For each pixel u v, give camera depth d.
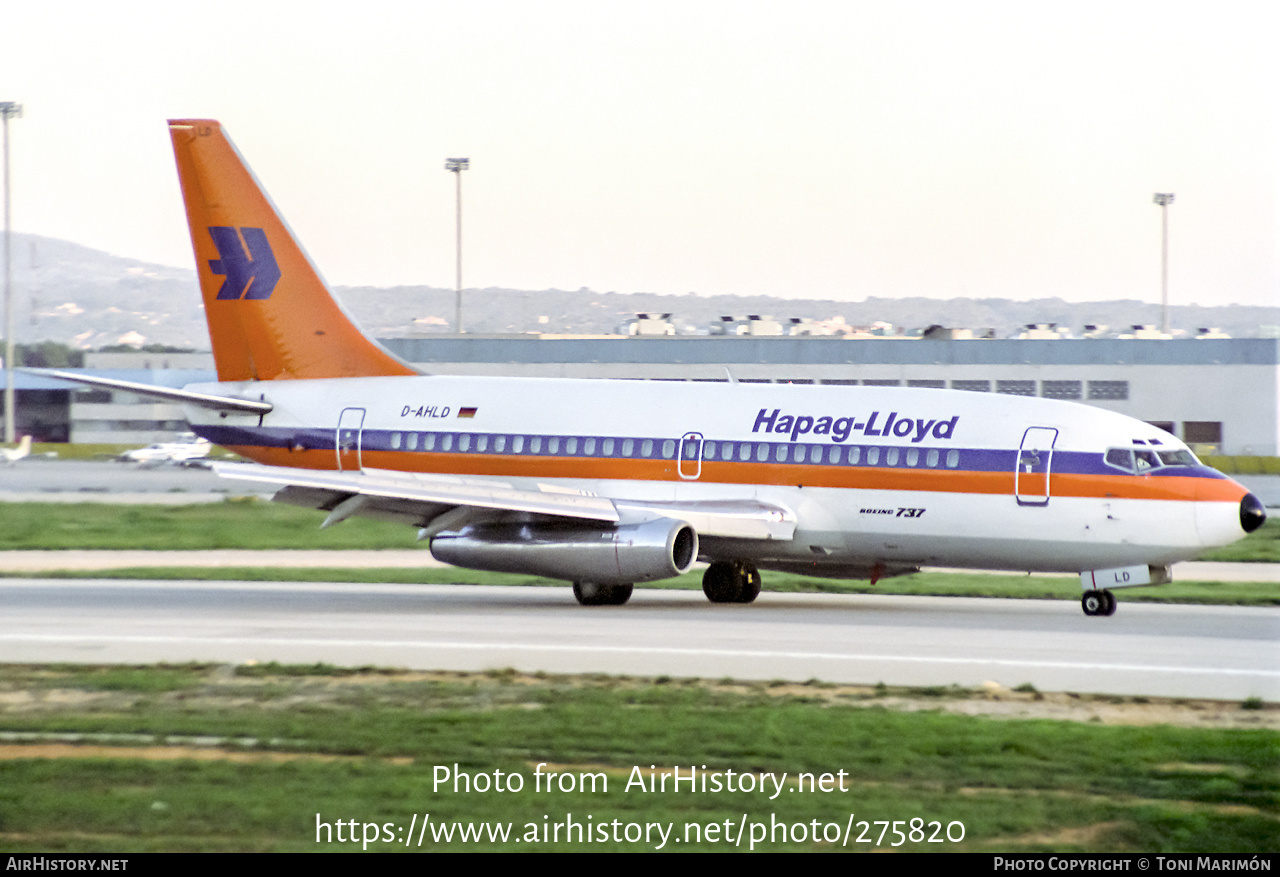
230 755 68.12
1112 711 78.19
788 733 71.62
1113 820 58.44
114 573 148.62
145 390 145.75
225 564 163.88
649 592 140.88
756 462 127.50
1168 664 92.38
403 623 112.19
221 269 153.75
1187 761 66.69
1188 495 113.38
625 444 133.38
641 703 79.12
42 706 79.06
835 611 121.75
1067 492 116.62
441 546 127.69
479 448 140.12
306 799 60.78
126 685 84.75
